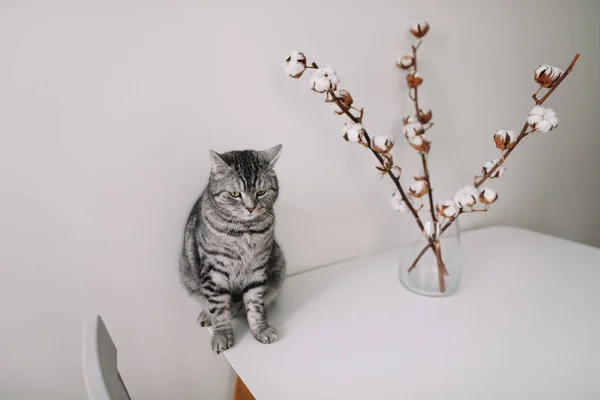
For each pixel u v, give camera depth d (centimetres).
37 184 98
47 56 93
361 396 81
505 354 92
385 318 107
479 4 143
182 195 114
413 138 124
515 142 96
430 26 137
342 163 134
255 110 117
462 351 93
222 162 97
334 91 102
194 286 114
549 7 157
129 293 114
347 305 113
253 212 100
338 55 125
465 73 148
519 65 158
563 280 123
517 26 153
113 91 100
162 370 124
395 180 110
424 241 114
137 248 112
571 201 194
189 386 130
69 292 108
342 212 138
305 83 121
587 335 98
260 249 107
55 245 103
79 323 111
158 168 109
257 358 93
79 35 94
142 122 104
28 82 93
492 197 101
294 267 136
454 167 157
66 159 100
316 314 109
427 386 83
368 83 132
